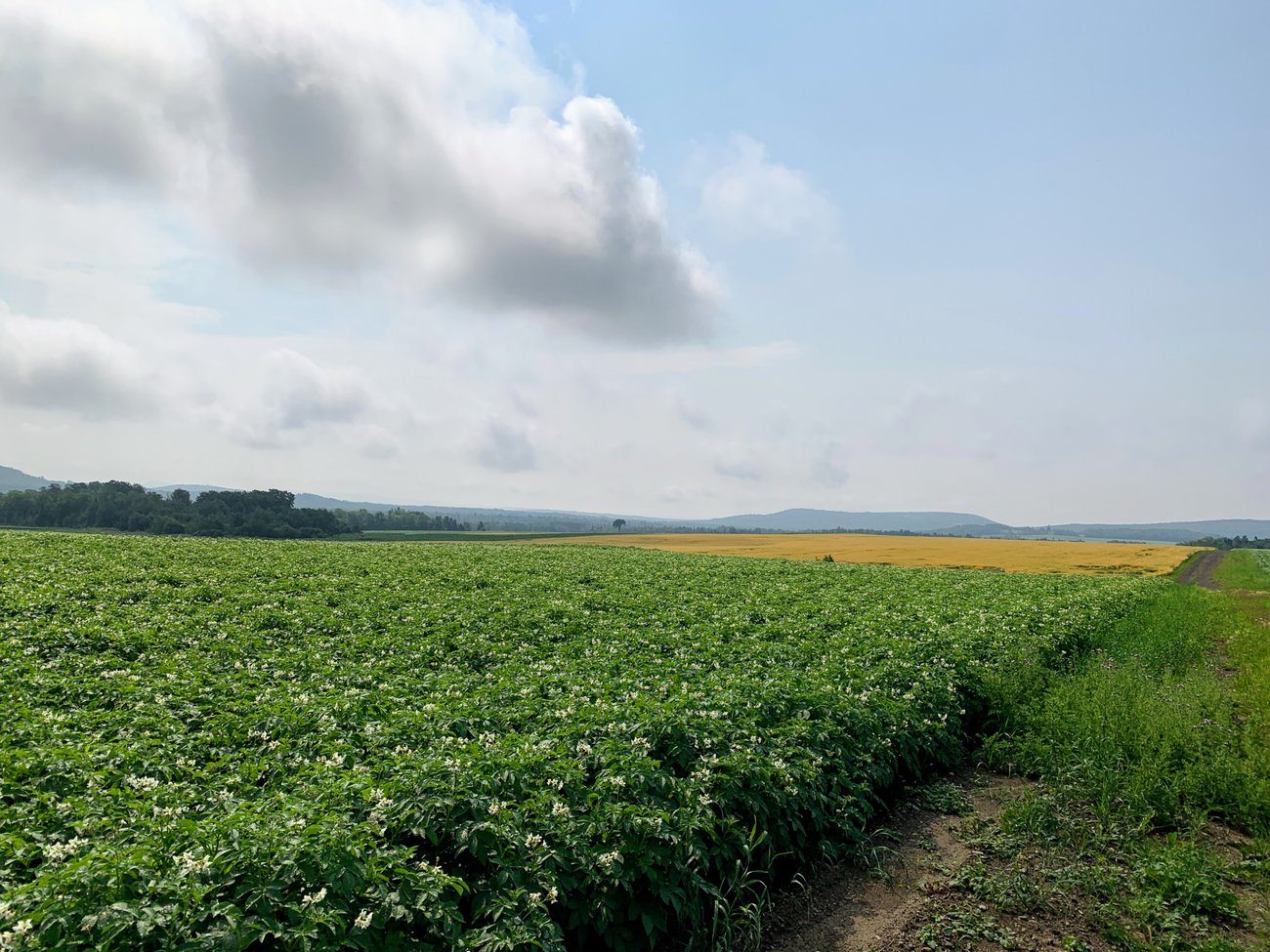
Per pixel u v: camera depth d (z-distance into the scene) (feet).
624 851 21.61
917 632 63.36
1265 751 36.70
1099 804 32.30
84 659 44.06
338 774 24.54
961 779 38.24
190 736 30.45
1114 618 88.22
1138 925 24.11
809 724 32.96
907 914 24.98
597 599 86.28
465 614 69.72
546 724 32.27
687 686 38.14
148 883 15.85
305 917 15.98
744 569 150.61
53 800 22.33
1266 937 23.26
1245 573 215.72
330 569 107.76
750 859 24.66
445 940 17.42
